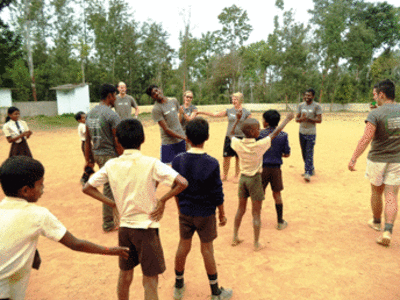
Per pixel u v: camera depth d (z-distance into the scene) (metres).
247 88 72.69
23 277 1.75
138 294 3.02
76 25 44.97
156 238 2.39
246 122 3.49
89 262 3.68
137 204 2.30
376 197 4.27
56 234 1.81
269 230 4.46
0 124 24.56
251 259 3.64
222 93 62.75
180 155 2.81
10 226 1.65
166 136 5.77
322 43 45.66
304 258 3.65
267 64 52.31
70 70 49.31
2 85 38.56
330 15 44.25
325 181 7.00
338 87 45.09
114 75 53.69
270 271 3.38
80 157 10.41
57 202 5.82
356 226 4.55
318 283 3.14
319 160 9.33
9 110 6.25
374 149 4.01
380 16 54.88
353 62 49.09
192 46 59.03
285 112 42.56
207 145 12.40
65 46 46.34
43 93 49.03
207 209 2.72
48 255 3.86
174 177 2.25
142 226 2.30
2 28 33.88
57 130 20.25
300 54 43.62
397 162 3.85
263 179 4.26
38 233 1.74
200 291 3.04
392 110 3.76
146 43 56.53
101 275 3.38
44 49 48.69
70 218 5.05
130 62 54.56
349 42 46.56
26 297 2.98
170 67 58.88
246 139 3.53
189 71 66.69
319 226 4.57
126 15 53.34
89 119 4.41
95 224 4.80
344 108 44.88
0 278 1.63
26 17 38.25
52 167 8.84
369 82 50.31
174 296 2.92
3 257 1.62
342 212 5.11
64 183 7.13
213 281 2.83
